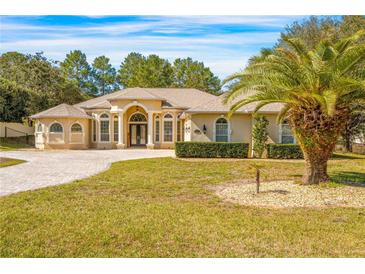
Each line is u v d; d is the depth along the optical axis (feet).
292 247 20.30
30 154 85.71
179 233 22.61
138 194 36.14
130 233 22.48
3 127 122.93
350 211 28.48
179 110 108.06
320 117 37.11
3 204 30.45
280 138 79.41
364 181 42.65
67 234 22.24
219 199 33.58
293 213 27.94
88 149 106.22
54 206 29.89
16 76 146.51
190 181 44.93
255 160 70.95
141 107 108.68
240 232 22.80
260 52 41.57
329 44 35.68
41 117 103.71
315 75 35.40
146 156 79.97
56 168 58.13
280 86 36.58
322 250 19.86
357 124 97.35
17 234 22.20
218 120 80.59
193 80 189.67
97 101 121.29
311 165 39.37
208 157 75.05
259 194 35.22
